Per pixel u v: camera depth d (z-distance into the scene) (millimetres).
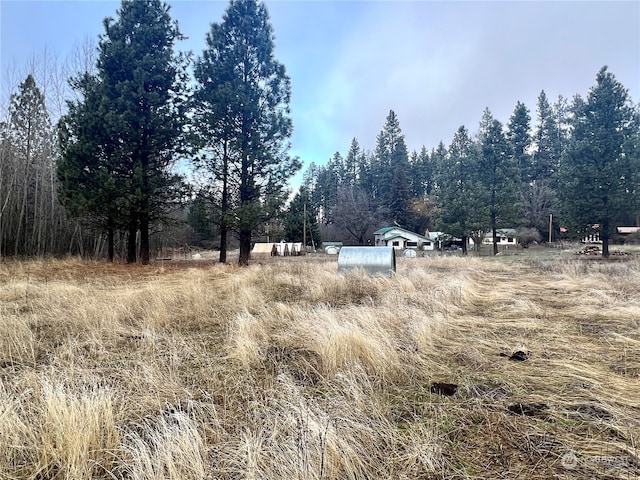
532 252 29031
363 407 2432
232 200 15195
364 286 7988
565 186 20141
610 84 18719
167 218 15070
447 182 30000
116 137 13445
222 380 3057
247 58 14953
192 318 5320
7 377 3066
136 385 2789
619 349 3723
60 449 1941
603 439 2062
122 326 4770
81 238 18375
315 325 4172
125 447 1941
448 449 1993
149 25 14195
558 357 3520
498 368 3246
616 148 18609
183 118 14438
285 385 2699
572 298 6648
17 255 16375
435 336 4172
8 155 17062
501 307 6055
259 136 14594
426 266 15555
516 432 2148
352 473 1730
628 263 13352
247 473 1686
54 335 4453
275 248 31891
